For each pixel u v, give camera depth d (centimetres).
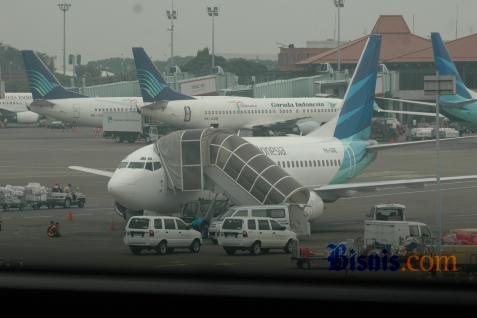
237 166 17312
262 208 16112
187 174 17312
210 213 17438
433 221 19588
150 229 14362
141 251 14975
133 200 17125
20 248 14975
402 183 18575
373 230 14900
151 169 17288
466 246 12531
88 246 15438
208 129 17812
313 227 18875
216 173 17462
